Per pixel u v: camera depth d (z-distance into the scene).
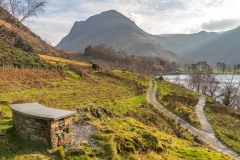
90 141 17.03
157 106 53.16
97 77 79.69
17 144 15.06
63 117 15.02
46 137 14.73
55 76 63.44
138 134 20.42
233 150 32.69
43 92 43.97
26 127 15.48
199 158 19.50
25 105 17.59
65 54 199.12
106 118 23.59
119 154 16.42
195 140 34.78
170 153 19.56
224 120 49.72
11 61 70.50
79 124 20.17
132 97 55.72
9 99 33.56
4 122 19.58
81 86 58.53
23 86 45.31
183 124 43.44
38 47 158.12
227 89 81.06
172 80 171.88
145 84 83.00
